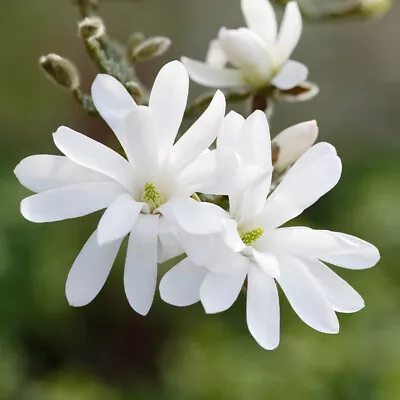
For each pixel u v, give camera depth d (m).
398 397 0.87
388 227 1.05
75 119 0.99
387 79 1.34
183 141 0.48
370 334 0.93
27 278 0.98
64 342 1.04
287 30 0.58
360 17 0.67
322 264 0.49
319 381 0.89
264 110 0.59
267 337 0.48
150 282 0.47
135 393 1.00
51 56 0.54
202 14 1.22
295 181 0.49
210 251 0.47
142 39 0.59
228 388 0.91
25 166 0.48
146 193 0.48
